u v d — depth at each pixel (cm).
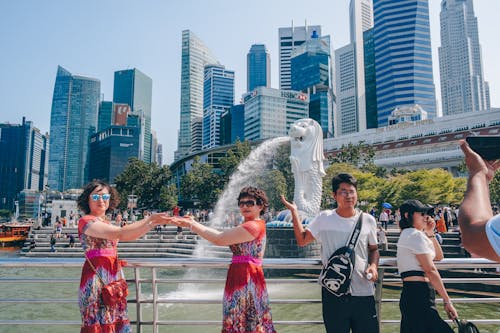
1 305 1119
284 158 3950
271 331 294
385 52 12975
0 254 2936
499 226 127
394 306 1068
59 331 866
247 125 10925
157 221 296
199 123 16450
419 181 3597
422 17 12694
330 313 300
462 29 19838
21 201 12281
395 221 3123
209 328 850
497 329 854
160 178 5822
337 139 8706
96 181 331
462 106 19338
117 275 310
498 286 1145
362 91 16925
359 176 3781
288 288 1281
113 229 293
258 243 304
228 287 299
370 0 18575
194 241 2409
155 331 356
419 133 7362
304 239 332
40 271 1870
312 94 13025
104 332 290
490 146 166
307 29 18425
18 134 17912
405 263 330
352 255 296
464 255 1515
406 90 12431
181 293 1221
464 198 154
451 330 304
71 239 2622
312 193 1767
